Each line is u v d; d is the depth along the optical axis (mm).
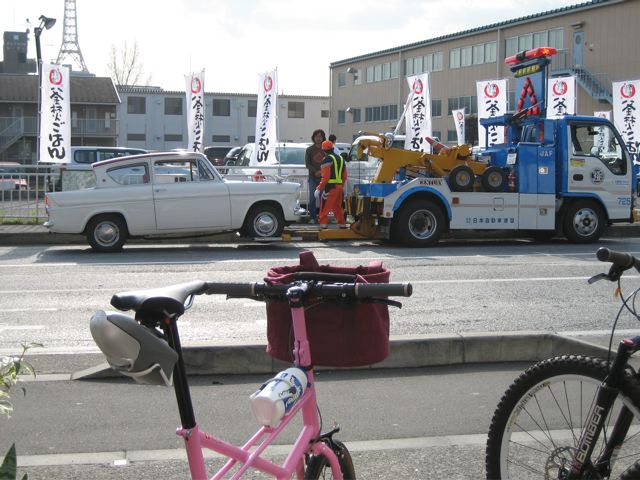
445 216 16531
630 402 3045
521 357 6883
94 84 58125
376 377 6438
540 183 16672
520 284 11227
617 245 16891
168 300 2432
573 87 25922
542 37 47312
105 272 12453
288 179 20594
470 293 10469
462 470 4570
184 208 15477
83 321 8828
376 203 16531
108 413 5539
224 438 5066
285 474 2846
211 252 15336
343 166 17312
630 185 17250
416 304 9688
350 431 5203
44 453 4809
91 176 18547
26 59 75438
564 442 3406
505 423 3359
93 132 57000
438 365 6750
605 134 17094
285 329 3148
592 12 44375
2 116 55219
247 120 67188
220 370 6508
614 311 9289
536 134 16953
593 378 3148
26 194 18875
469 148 16656
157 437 5086
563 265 13266
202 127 23094
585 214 17125
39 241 17047
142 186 15352
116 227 15328
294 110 67438
